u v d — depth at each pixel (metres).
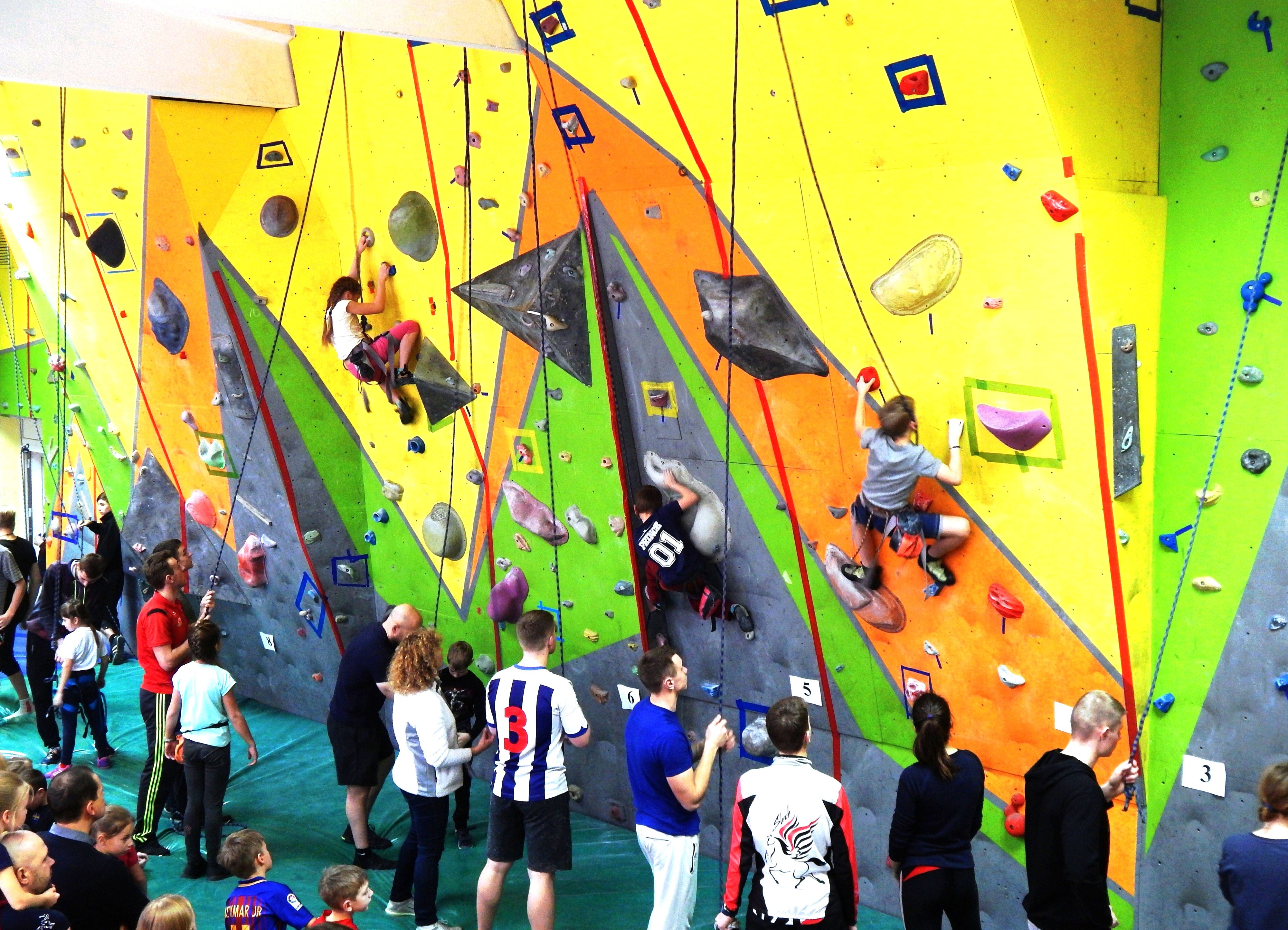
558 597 7.57
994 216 4.77
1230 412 4.88
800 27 4.75
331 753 8.85
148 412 9.38
